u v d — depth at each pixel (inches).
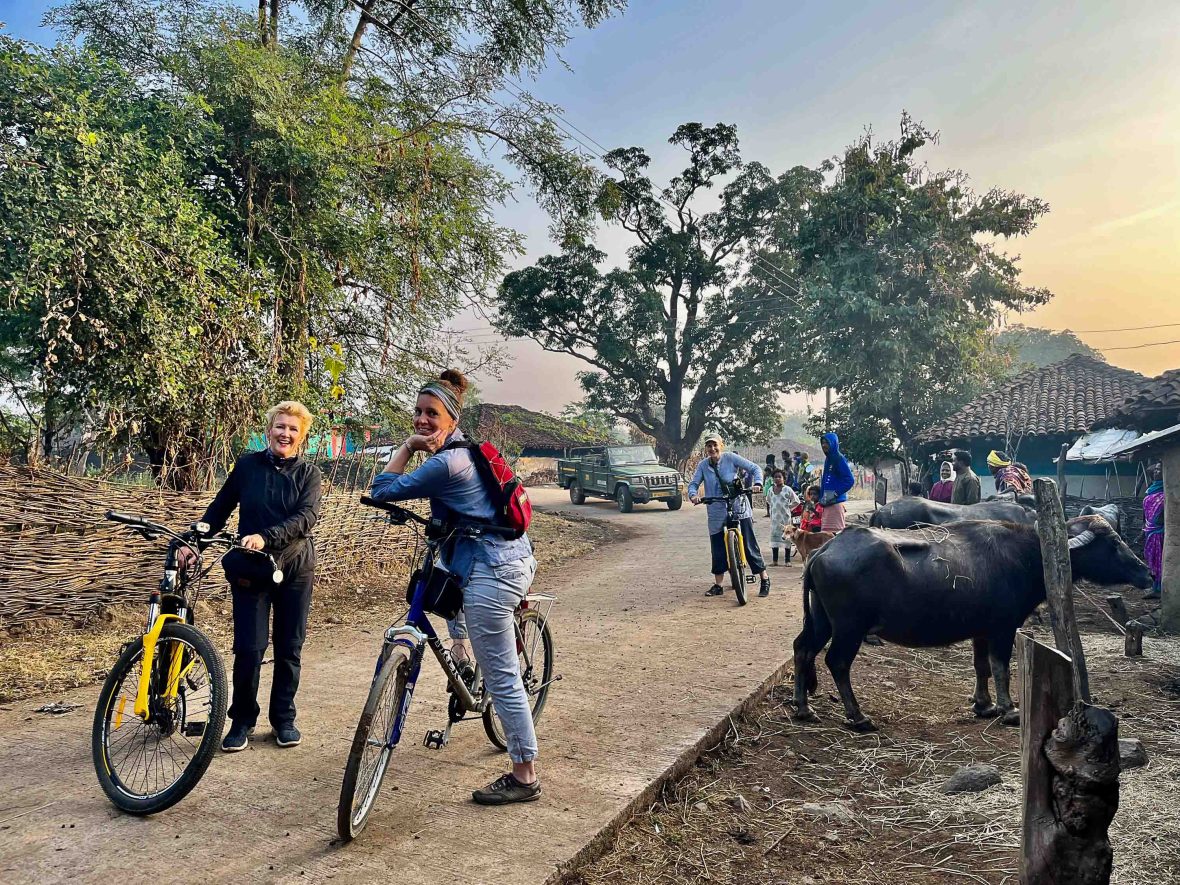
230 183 445.7
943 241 952.9
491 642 145.3
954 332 957.2
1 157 316.8
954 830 151.7
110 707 149.9
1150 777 170.1
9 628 275.7
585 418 2069.4
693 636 291.1
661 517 896.3
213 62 427.8
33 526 282.5
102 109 367.9
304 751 171.5
